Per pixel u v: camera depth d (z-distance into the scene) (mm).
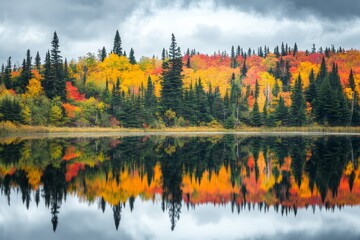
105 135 91938
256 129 116188
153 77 168250
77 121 111562
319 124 118000
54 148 52594
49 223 19156
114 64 183000
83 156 43094
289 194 25188
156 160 40188
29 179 28984
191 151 49438
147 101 122812
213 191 26172
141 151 49188
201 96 127250
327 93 116938
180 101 124250
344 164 36969
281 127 115625
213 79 173000
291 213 21109
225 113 128125
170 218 20312
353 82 140125
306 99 129875
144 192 25766
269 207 22344
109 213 21062
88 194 24891
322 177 30375
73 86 130875
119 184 27938
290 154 45594
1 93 106375
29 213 20750
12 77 132625
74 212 21078
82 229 18344
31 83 116625
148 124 116625
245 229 18531
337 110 113750
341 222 19438
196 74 176250
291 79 181125
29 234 17500
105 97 126000
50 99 113312
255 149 52250
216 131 115250
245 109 133375
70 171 32719
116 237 17312
